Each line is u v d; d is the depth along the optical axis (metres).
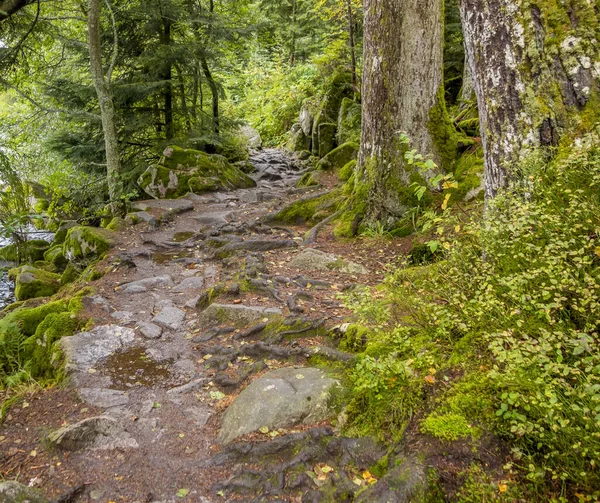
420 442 2.51
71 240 8.16
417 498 2.17
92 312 5.16
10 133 12.39
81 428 3.02
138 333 4.70
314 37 23.41
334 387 3.14
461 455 2.36
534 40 3.21
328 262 6.07
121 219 9.01
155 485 2.65
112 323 4.92
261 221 8.48
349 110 15.28
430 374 2.87
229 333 4.58
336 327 4.01
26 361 4.49
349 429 2.84
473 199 6.72
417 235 6.44
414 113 6.98
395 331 3.23
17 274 8.98
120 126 13.23
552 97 3.19
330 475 2.54
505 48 3.35
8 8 7.78
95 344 4.36
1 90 10.16
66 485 2.65
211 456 2.87
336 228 7.39
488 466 2.29
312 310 4.67
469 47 3.68
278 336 4.16
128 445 3.00
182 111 14.24
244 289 5.37
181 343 4.54
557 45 3.12
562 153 3.13
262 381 3.30
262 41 22.92
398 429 2.67
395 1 6.70
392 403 2.80
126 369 4.04
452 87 14.15
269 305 4.96
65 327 4.77
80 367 4.00
